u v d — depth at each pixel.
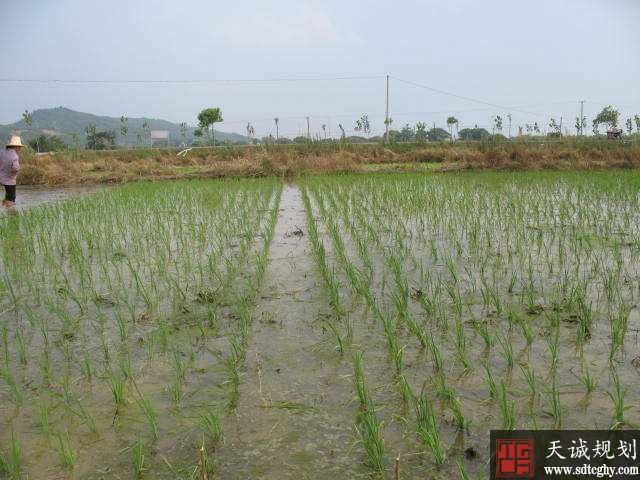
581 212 8.91
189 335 4.17
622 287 5.07
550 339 3.91
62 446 2.60
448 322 4.31
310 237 7.46
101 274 6.00
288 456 2.62
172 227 8.75
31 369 3.65
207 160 24.19
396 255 6.55
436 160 23.64
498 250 6.60
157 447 2.71
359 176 18.20
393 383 3.31
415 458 2.57
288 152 22.52
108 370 3.59
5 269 6.25
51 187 18.64
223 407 3.08
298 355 3.77
